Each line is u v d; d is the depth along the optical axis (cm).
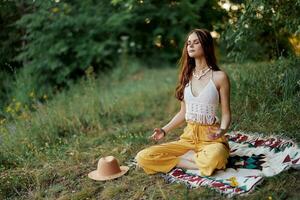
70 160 453
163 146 396
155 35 943
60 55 784
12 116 580
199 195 341
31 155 471
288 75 488
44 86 744
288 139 417
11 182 415
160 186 371
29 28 739
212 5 643
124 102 654
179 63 412
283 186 336
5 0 698
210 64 389
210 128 390
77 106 605
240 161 392
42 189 402
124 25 920
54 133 533
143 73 894
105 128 561
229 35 523
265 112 477
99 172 406
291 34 548
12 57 744
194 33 388
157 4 884
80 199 372
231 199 330
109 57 908
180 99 415
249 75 540
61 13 780
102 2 851
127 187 379
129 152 461
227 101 384
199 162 376
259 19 504
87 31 839
